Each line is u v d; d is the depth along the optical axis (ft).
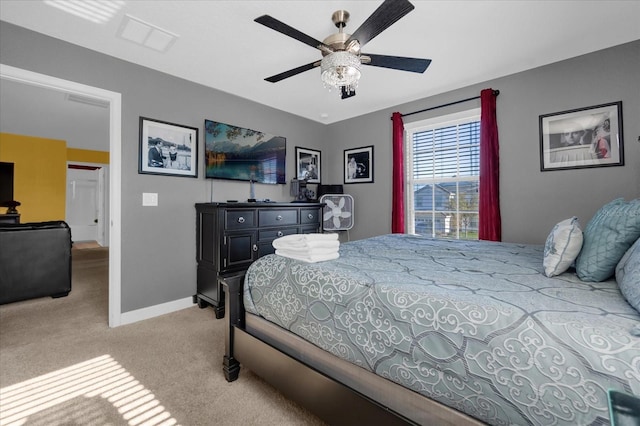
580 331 2.49
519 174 9.50
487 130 9.79
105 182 25.54
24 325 8.39
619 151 7.89
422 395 3.20
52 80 7.39
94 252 21.18
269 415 4.81
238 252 9.59
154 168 9.20
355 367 3.85
